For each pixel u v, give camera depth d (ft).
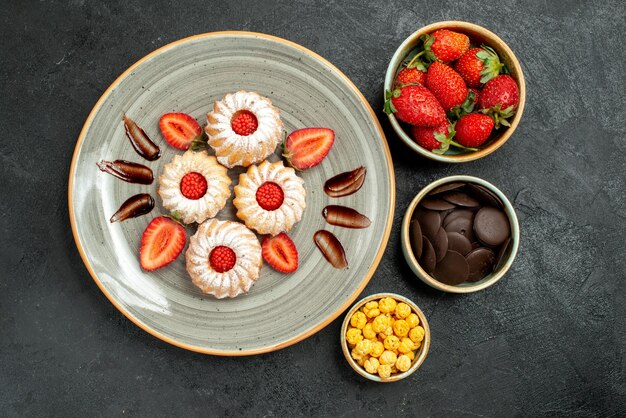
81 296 2.46
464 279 2.34
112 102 2.31
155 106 2.34
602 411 2.54
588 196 2.54
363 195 2.37
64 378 2.46
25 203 2.44
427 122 2.23
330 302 2.35
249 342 2.34
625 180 2.54
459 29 2.29
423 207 2.34
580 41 2.54
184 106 2.35
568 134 2.54
